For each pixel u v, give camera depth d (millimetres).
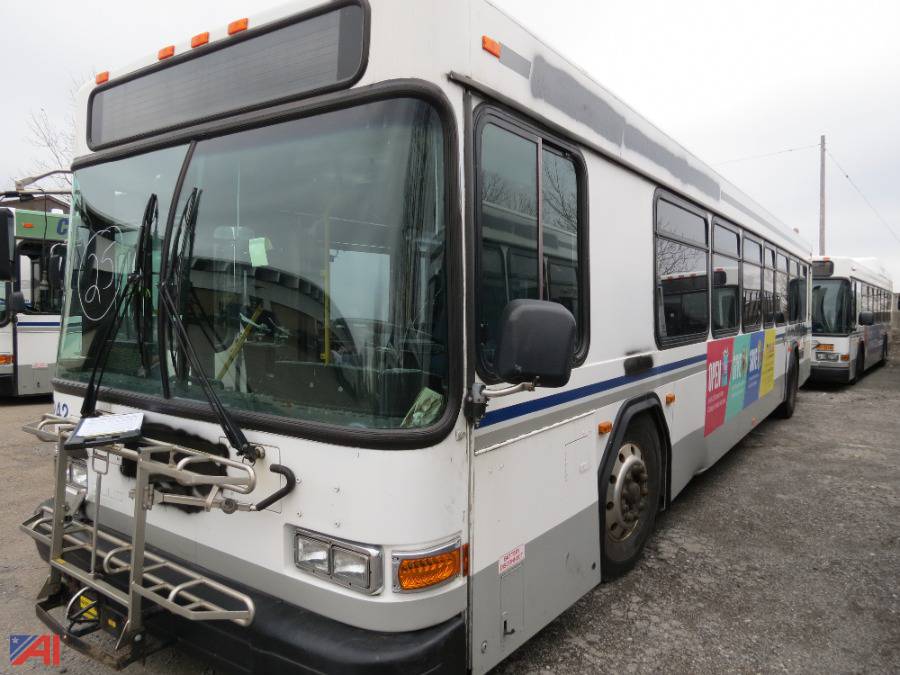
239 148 2492
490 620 2459
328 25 2283
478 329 2381
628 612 3574
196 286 2537
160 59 2775
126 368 2807
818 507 5406
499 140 2510
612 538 3646
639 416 3930
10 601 3582
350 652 2051
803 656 3170
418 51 2146
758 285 6992
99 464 2932
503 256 2535
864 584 3961
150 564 2641
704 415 5137
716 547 4520
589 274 3219
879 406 10914
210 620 2328
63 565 2590
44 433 2697
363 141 2195
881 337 18547
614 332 3516
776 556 4371
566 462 3010
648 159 3947
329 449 2170
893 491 5863
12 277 3322
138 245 2758
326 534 2195
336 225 2240
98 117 3082
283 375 2322
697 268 4961
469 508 2324
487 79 2404
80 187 3150
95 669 2967
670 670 3029
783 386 8805
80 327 3086
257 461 2348
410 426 2127
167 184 2723
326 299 2248
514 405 2596
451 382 2203
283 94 2373
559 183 2988
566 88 2979
